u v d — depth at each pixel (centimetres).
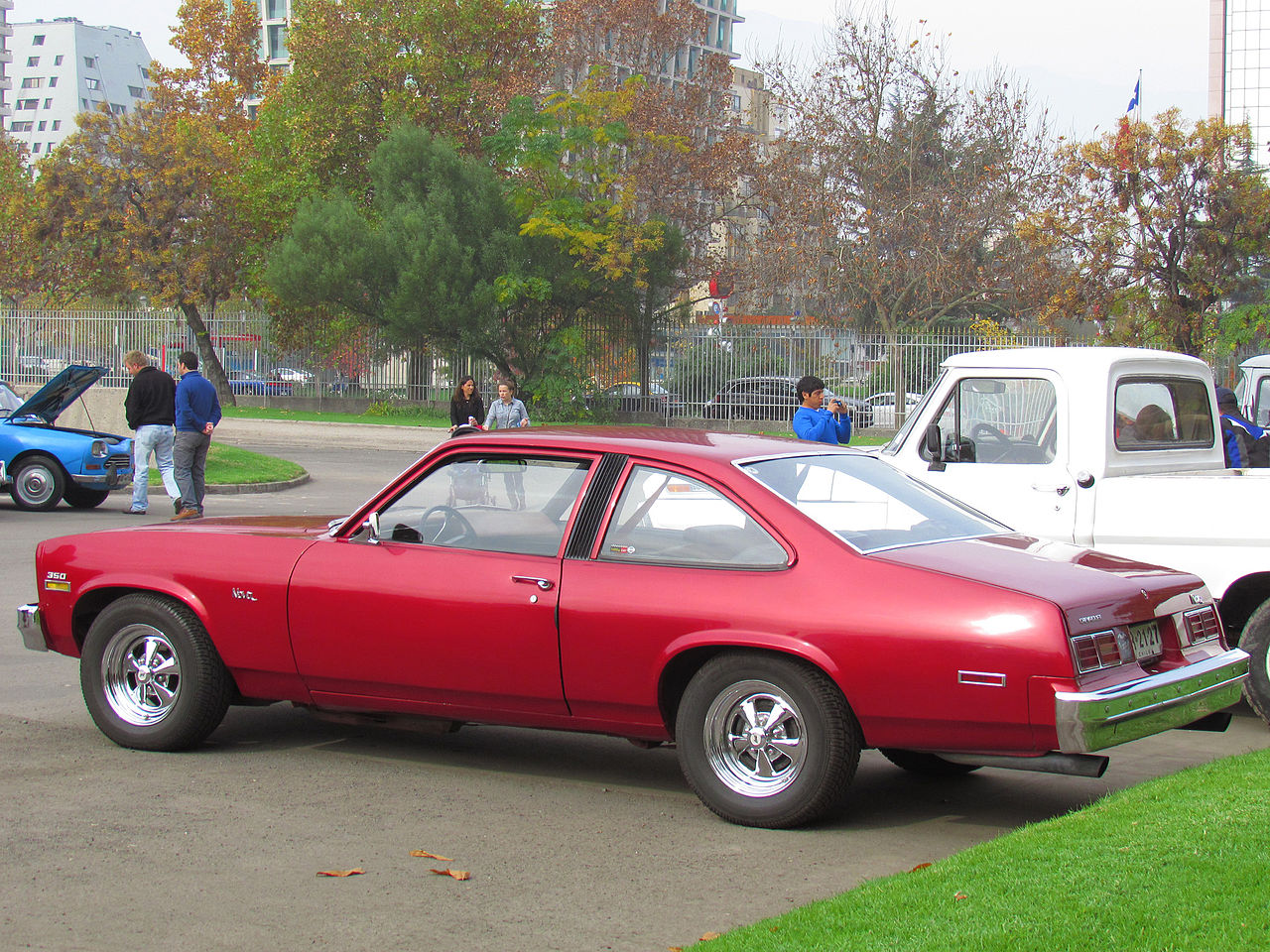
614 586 533
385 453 2941
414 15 4075
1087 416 786
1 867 467
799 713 506
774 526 522
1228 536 700
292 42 4100
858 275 3975
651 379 3675
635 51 4762
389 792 573
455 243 3534
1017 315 4006
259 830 514
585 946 397
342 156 4125
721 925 415
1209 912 361
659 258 3634
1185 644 536
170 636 621
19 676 798
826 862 482
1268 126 8169
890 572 498
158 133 4356
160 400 1661
